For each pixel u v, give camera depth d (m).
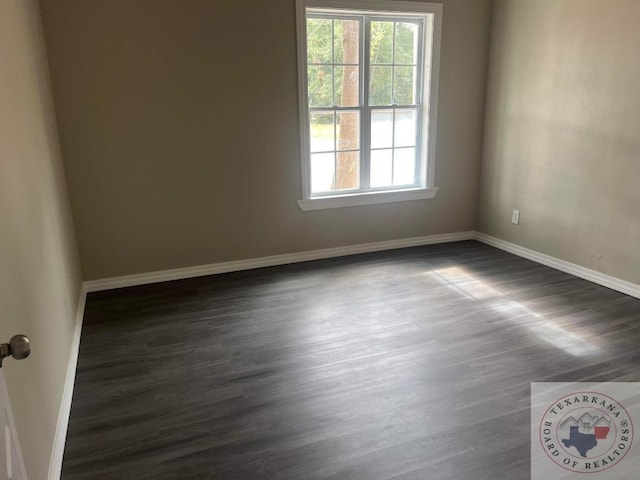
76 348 2.73
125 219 3.65
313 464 1.87
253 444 1.99
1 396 1.00
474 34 4.31
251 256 4.10
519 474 1.80
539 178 4.02
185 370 2.55
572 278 3.75
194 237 3.88
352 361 2.61
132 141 3.54
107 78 3.38
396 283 3.70
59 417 2.02
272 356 2.67
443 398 2.27
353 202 4.29
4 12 1.99
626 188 3.32
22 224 1.82
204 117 3.68
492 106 4.44
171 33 3.45
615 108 3.32
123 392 2.37
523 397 2.26
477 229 4.83
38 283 1.96
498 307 3.24
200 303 3.40
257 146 3.88
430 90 4.29
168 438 2.04
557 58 3.71
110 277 3.71
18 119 2.04
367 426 2.08
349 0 3.80
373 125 4.31
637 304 3.25
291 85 3.85
